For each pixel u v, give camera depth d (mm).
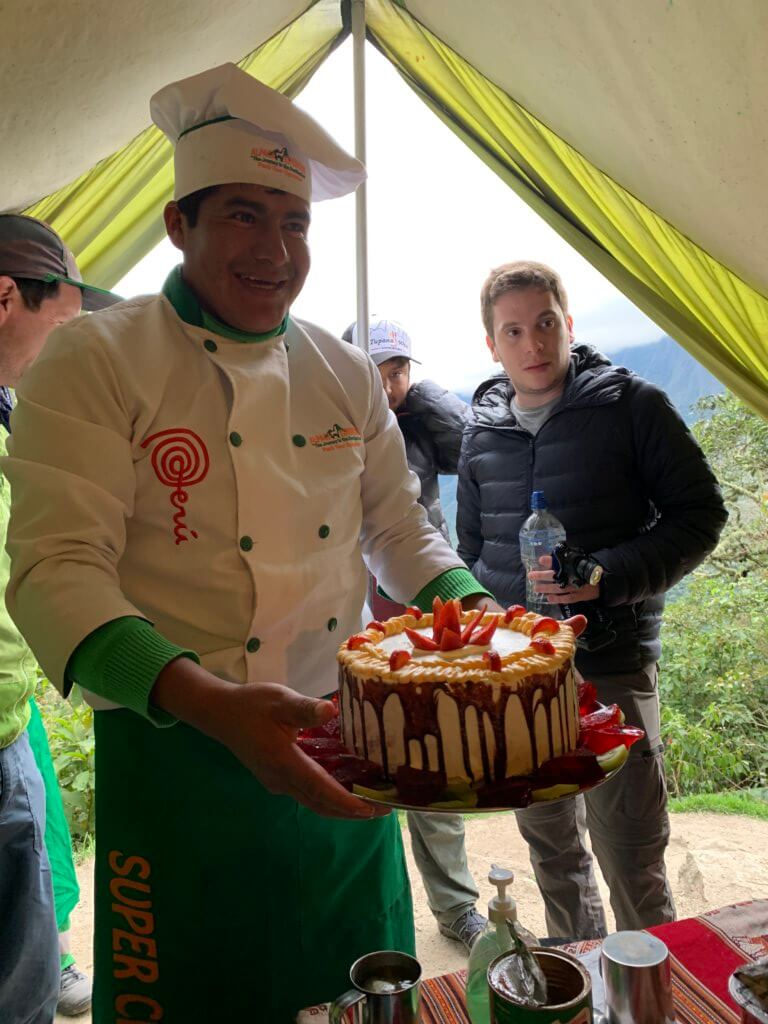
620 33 2061
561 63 2426
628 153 2623
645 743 2322
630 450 2371
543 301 2428
